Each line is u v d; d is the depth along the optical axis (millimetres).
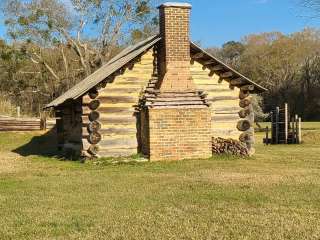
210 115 18156
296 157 18859
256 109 54250
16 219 8727
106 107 18266
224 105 19875
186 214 8812
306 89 69062
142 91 18656
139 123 18531
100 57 52938
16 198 10797
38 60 52281
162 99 17844
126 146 18359
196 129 17984
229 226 7863
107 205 9773
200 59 19562
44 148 27406
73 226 8148
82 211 9266
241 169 15023
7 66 52062
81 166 16797
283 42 73875
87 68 52688
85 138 18109
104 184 12492
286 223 7992
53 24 51375
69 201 10297
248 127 20062
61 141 24281
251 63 74938
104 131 18188
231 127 19938
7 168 16781
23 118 33688
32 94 52375
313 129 41938
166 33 18328
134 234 7527
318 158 18453
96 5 52312
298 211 8906
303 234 7309
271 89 71438
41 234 7699
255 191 10938
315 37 75438
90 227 8039
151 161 17453
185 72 18344
